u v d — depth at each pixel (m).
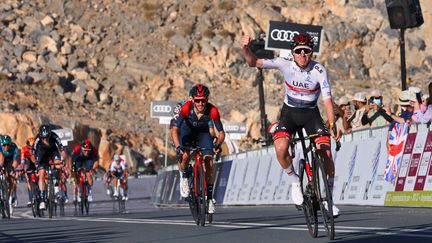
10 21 91.81
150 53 90.81
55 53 88.94
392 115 22.50
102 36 93.31
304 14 93.38
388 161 22.69
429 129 21.48
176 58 90.38
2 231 18.02
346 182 25.42
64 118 77.44
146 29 94.06
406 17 24.56
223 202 35.12
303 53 13.38
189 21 93.88
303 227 15.25
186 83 87.75
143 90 87.38
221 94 85.50
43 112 79.44
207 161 17.50
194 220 18.84
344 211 21.30
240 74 88.00
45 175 29.97
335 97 83.75
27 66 85.81
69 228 17.86
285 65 13.59
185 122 17.98
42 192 29.25
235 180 34.16
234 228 15.73
